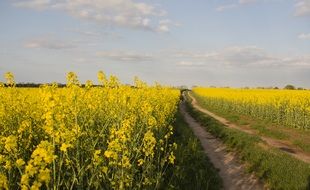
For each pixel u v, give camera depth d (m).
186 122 27.23
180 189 9.67
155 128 12.64
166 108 18.14
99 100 12.12
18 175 7.26
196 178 10.66
